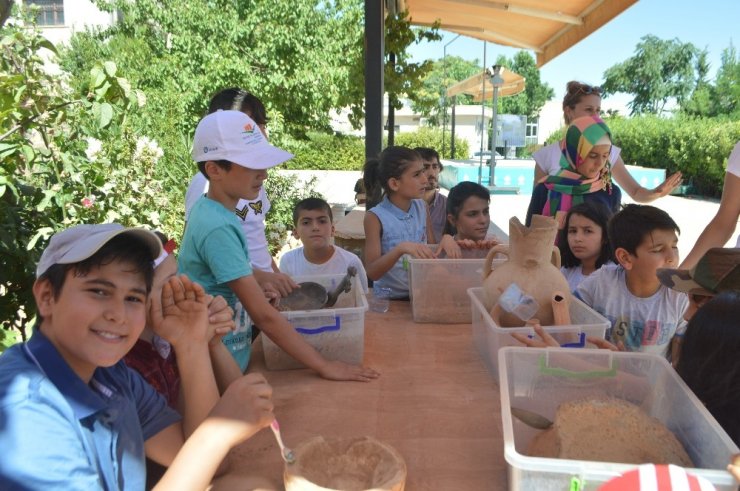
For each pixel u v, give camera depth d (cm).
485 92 1725
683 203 1310
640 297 203
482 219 280
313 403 160
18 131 282
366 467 121
